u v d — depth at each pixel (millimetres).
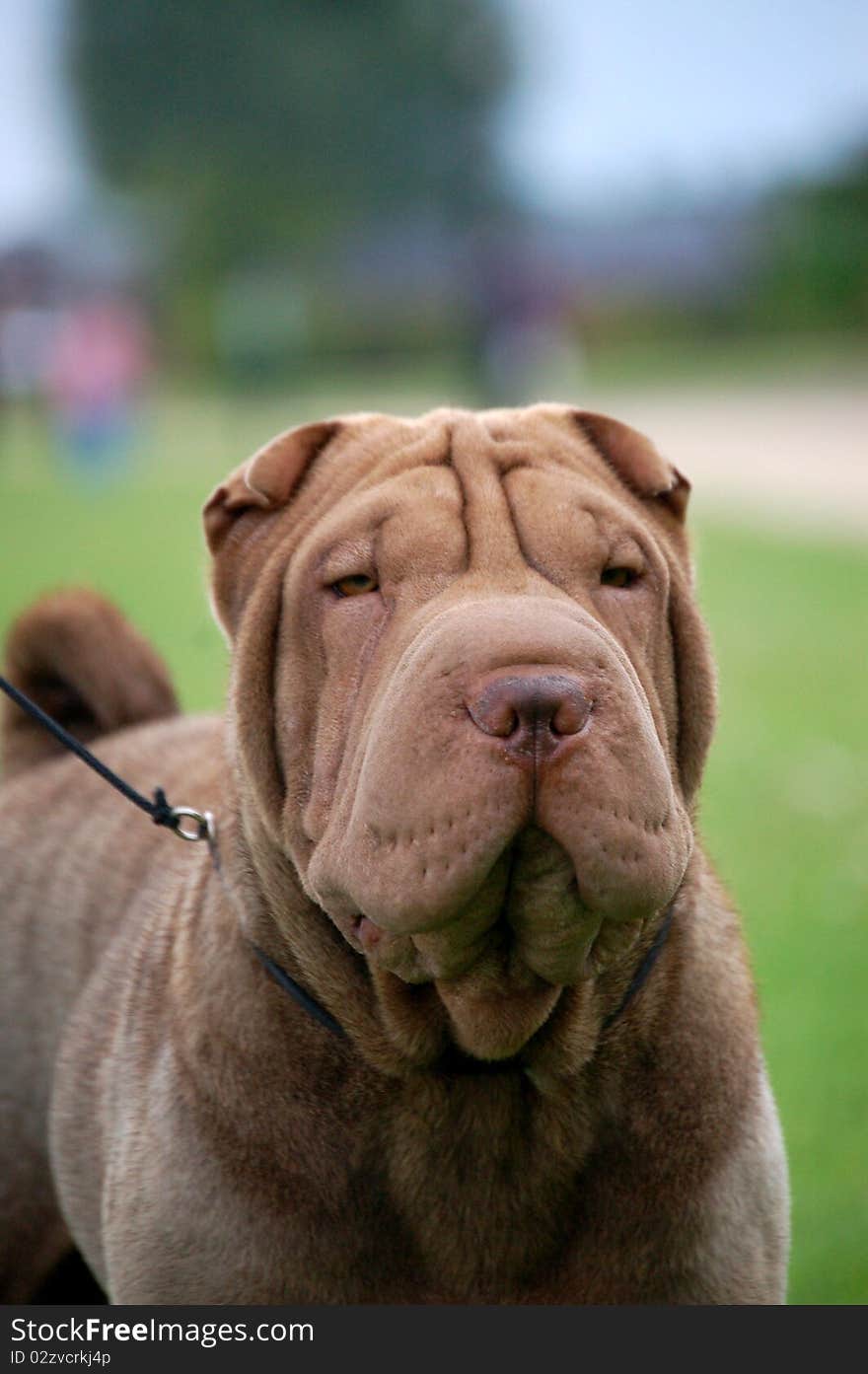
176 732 4062
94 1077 3277
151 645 4438
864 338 44125
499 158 68875
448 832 2293
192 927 3066
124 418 28766
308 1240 2762
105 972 3422
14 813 4070
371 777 2393
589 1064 2771
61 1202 3400
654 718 2664
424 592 2613
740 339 47031
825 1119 4656
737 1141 2857
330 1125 2779
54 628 4273
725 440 24734
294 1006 2812
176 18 65125
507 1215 2777
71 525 18656
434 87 66188
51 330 36750
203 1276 2799
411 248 60469
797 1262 4023
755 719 9227
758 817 7348
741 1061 2896
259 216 60781
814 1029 5184
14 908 3842
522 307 32844
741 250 50125
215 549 3119
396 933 2373
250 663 2893
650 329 47875
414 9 65812
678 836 2461
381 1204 2779
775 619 12227
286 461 3055
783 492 19312
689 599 2951
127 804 3814
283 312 49375
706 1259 2807
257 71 64938
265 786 2840
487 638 2344
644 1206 2781
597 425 3115
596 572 2688
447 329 48875
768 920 6051
